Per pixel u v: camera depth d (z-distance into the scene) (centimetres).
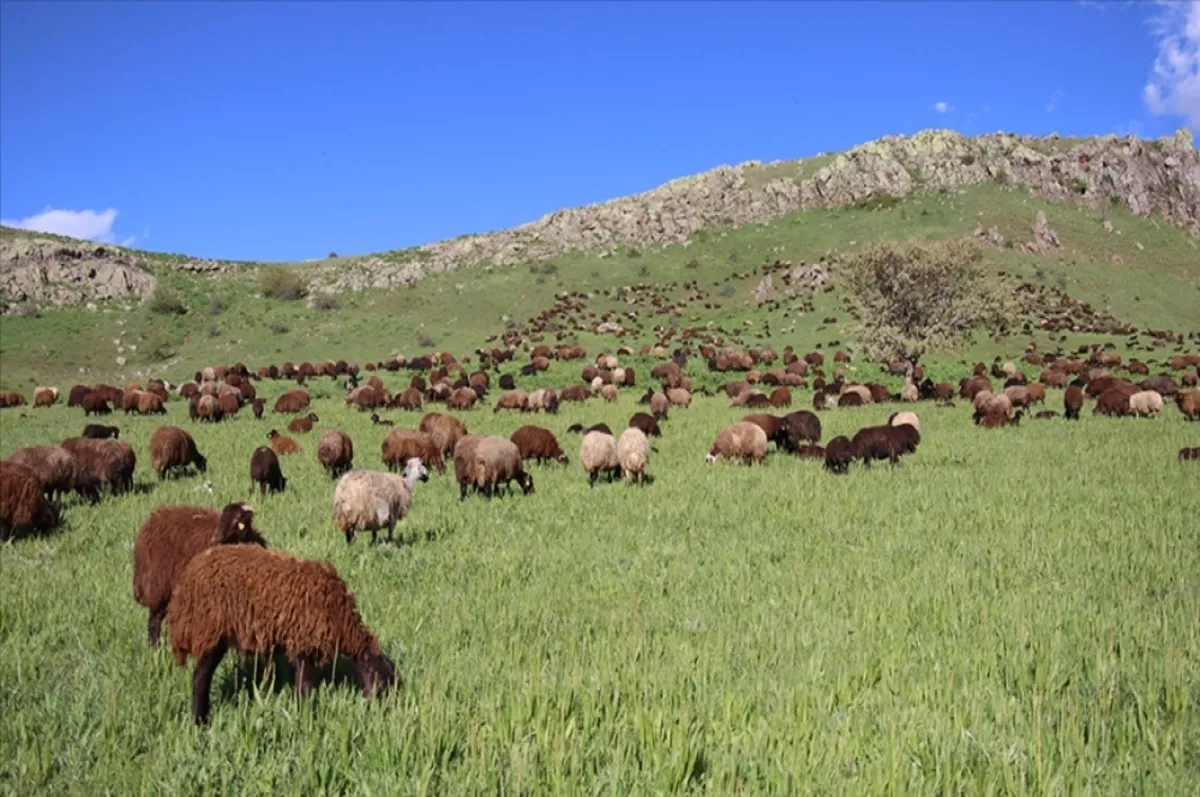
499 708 620
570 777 517
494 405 3772
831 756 551
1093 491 1658
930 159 11925
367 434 2756
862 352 5709
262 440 2620
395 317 8569
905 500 1606
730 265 9694
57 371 6944
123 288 9212
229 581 608
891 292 4625
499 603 940
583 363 5831
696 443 2556
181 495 1695
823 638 803
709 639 797
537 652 749
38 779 544
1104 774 549
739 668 739
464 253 11019
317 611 621
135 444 2552
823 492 1698
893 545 1231
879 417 3247
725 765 542
